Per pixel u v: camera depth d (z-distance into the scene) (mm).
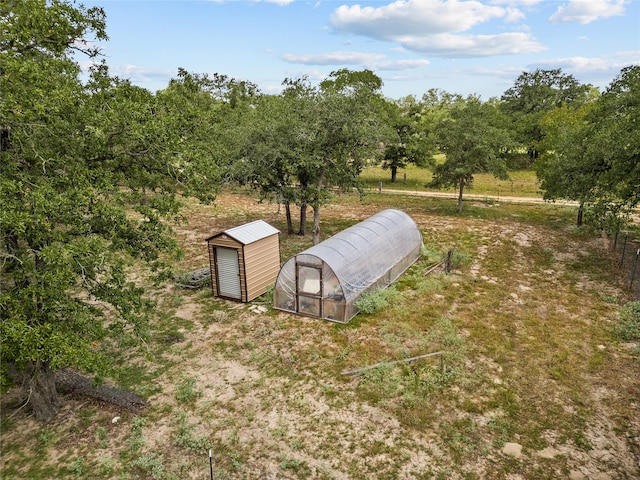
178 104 12727
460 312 15000
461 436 9242
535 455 8719
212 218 28984
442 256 20734
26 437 9547
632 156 18141
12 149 8898
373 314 14836
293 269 14742
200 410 10219
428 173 51781
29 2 8539
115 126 9992
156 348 12898
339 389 10906
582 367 11641
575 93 65938
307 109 19484
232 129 22062
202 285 17406
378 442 9125
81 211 8930
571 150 22031
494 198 36125
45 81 8398
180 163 10742
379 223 19219
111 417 10102
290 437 9336
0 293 7879
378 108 32594
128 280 17922
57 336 7645
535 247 22250
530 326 13922
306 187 22016
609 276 18000
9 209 7230
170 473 8430
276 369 11805
